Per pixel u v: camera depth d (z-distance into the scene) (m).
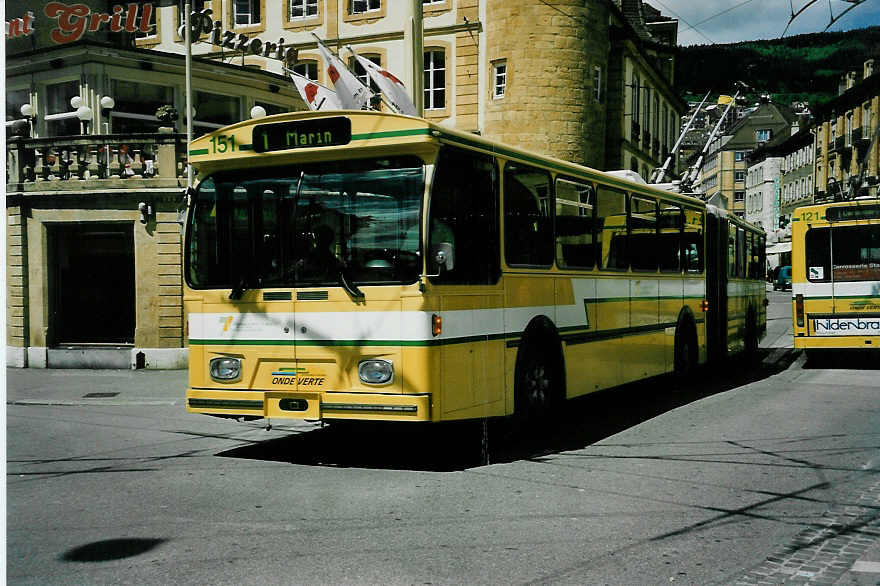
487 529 5.91
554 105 30.98
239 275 8.30
